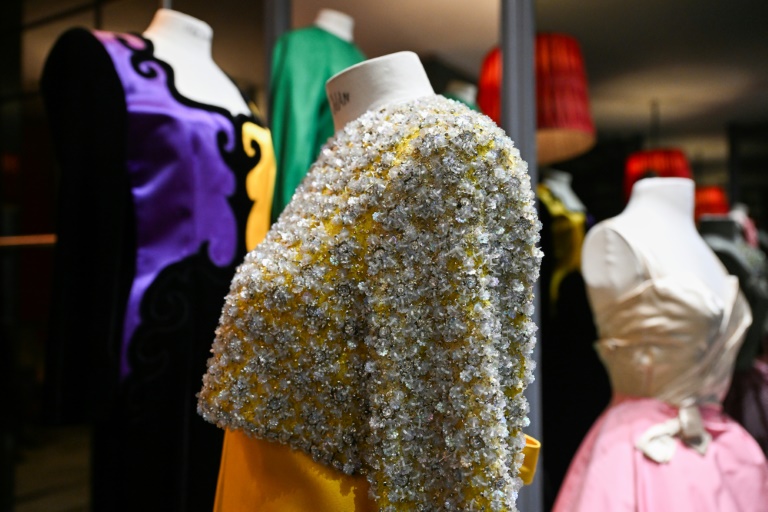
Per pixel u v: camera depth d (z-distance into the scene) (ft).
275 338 2.24
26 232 8.20
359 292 2.20
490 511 1.92
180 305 4.03
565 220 5.09
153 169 3.98
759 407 4.77
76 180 3.77
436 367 2.04
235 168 4.32
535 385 4.82
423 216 2.08
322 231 2.26
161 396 3.95
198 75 4.41
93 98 3.82
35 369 8.27
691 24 4.99
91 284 3.74
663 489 4.00
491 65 4.76
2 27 7.63
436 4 4.89
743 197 4.95
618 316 4.42
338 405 2.21
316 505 2.20
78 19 6.90
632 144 5.08
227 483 2.43
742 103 4.89
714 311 4.10
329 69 4.79
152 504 3.92
